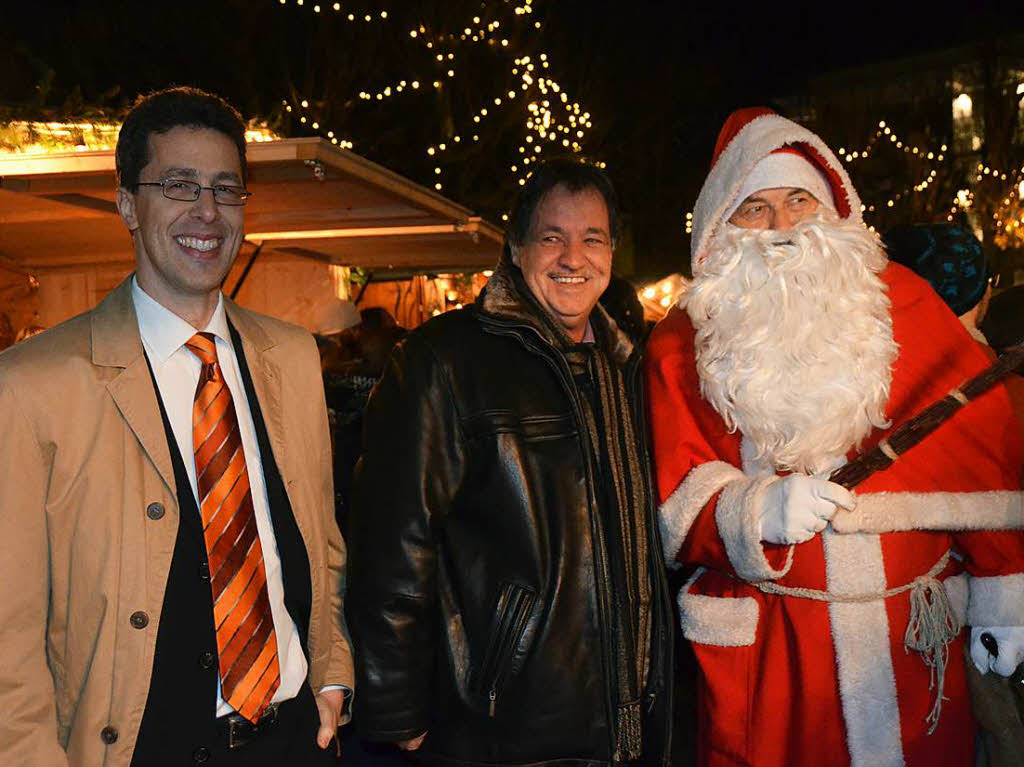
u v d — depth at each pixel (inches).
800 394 81.8
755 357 83.0
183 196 66.3
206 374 68.2
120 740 61.8
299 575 72.2
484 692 81.7
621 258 607.2
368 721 81.4
